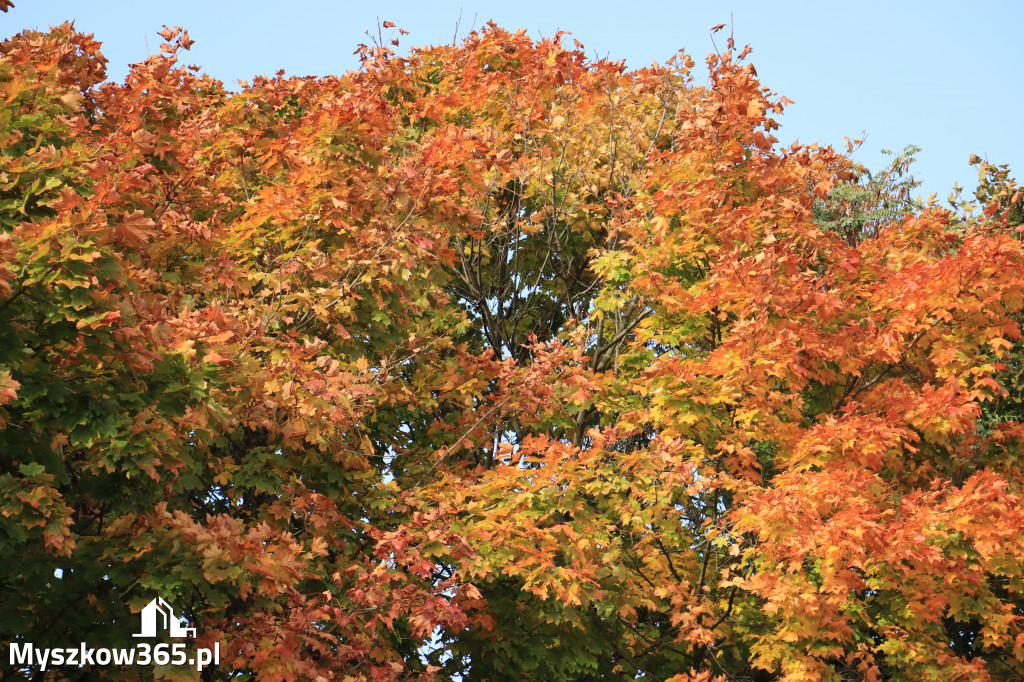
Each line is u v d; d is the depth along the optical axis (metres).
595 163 20.89
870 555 13.48
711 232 15.59
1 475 9.57
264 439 12.78
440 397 15.15
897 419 14.09
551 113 20.95
